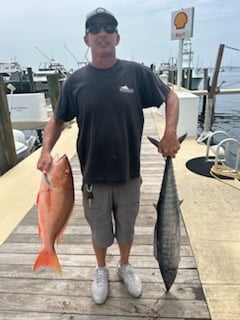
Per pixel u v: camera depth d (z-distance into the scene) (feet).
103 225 6.03
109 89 5.07
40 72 73.77
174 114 5.43
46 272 7.14
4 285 6.74
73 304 6.15
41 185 4.84
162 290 6.44
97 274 6.48
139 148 5.73
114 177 5.53
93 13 4.80
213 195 11.14
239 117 46.91
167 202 5.41
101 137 5.26
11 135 15.07
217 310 5.87
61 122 5.77
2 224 9.62
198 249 7.84
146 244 8.20
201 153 16.40
